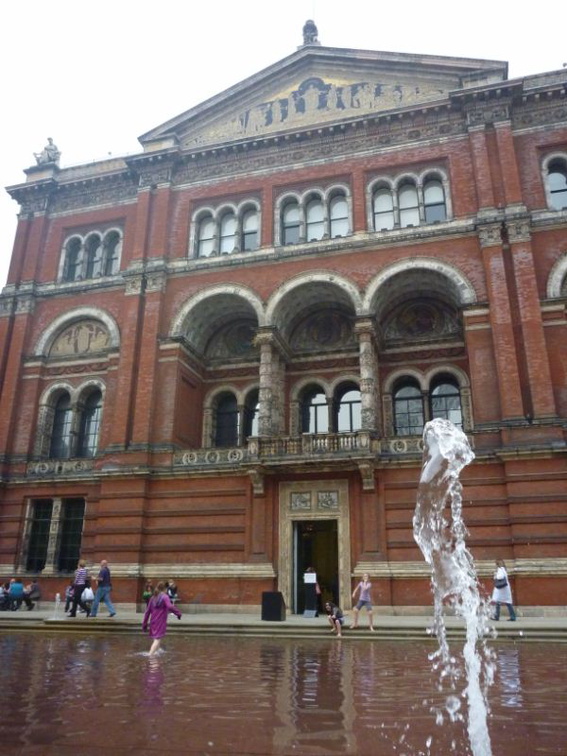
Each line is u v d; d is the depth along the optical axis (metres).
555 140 25.83
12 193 33.62
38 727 6.64
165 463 25.75
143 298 28.80
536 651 13.79
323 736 6.24
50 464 28.17
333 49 29.94
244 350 30.22
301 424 28.34
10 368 30.09
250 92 31.14
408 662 12.05
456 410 26.89
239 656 13.10
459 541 8.71
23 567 27.11
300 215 28.38
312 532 25.78
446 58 28.06
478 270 24.73
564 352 22.84
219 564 23.89
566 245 24.17
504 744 5.91
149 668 11.22
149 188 30.77
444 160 27.14
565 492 20.77
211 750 5.73
